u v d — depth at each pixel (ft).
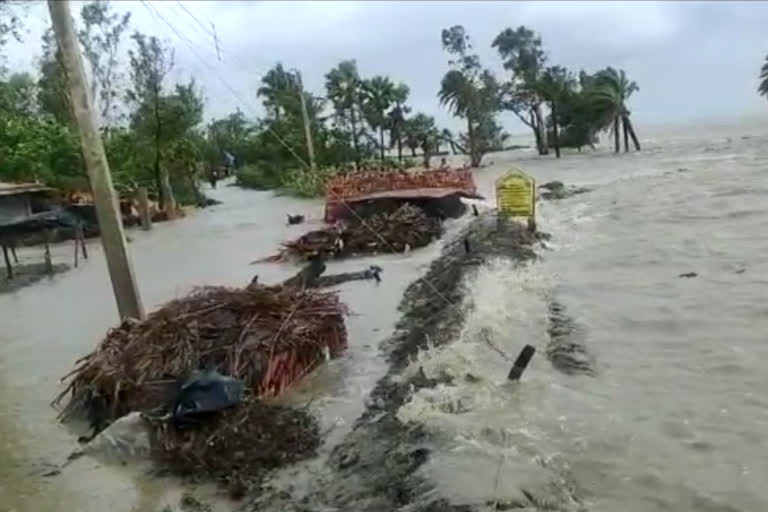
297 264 66.64
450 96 242.17
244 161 237.86
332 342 36.37
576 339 34.83
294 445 26.04
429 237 71.97
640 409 26.43
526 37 264.72
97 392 31.09
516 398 27.53
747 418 25.23
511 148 363.76
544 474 21.49
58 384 36.27
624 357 32.19
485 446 23.31
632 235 64.54
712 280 44.73
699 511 19.85
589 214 81.56
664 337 34.65
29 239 102.99
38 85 153.07
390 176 96.32
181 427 27.30
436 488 20.71
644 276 47.65
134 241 100.22
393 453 23.81
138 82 145.07
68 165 125.70
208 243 89.81
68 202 120.67
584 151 265.95
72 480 25.43
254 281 42.78
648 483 21.30
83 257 85.92
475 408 26.71
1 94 144.87
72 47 41.22
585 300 42.68
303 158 186.09
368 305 46.93
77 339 45.47
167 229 114.32
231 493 23.59
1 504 24.13
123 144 140.36
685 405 26.61
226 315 34.32
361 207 90.68
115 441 27.04
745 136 264.72
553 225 74.02
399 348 36.19
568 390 28.32
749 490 20.68
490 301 41.63
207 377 28.25
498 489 20.39
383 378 32.30
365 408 29.12
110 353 33.06
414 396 28.19
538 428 24.89
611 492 20.89
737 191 88.12
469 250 55.67
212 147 245.86
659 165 156.56
